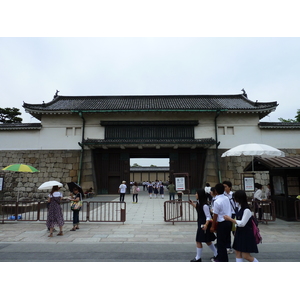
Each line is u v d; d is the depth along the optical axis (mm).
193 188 22375
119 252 6086
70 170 22109
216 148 21969
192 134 22594
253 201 9953
